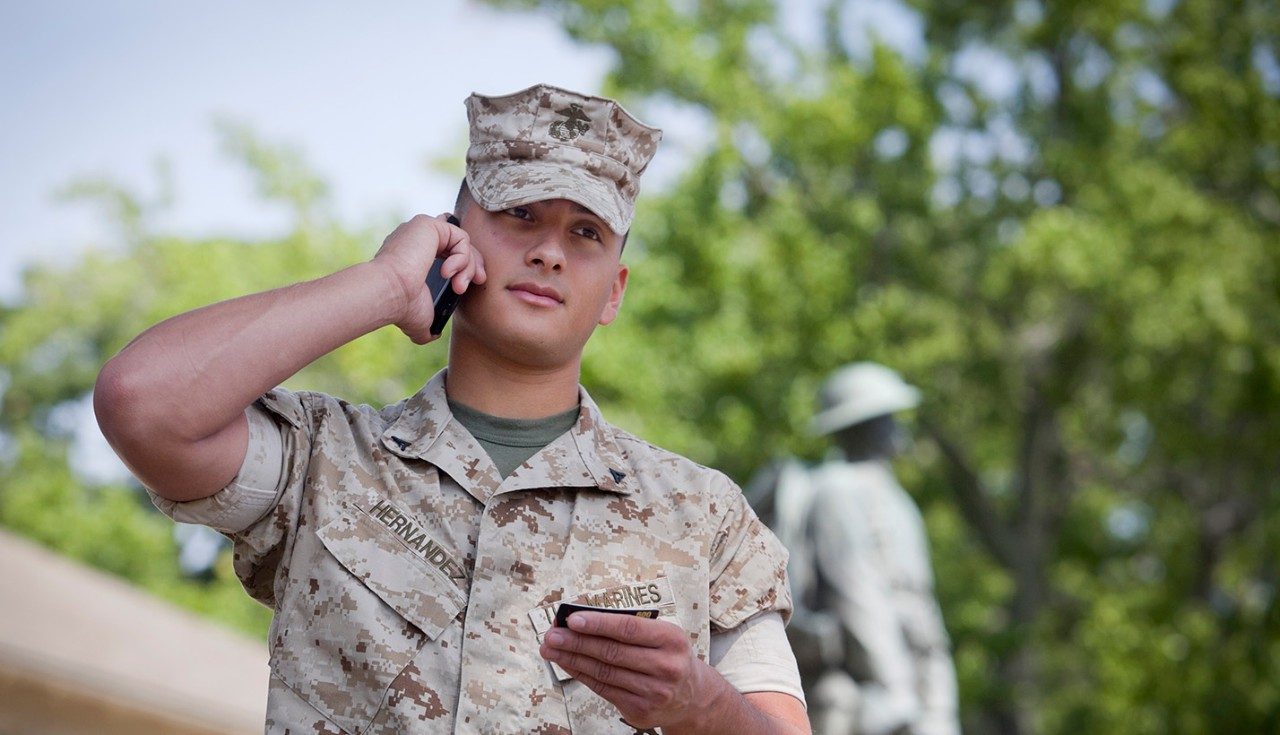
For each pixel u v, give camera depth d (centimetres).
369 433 262
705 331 1791
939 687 933
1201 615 2222
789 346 1853
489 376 269
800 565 935
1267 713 2117
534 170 265
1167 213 2036
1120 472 2378
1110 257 1934
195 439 238
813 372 1856
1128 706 2202
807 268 1864
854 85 1970
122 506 2558
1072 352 2152
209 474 242
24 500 2564
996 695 1978
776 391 1820
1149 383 2131
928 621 940
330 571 248
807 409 1802
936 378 2141
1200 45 2147
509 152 269
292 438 255
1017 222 2125
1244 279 2069
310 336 245
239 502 248
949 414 2178
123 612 947
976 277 2127
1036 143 2152
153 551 2517
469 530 254
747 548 270
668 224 1833
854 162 2044
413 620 246
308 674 245
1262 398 2092
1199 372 2139
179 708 786
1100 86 2169
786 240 1875
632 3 1914
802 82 2075
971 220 2141
